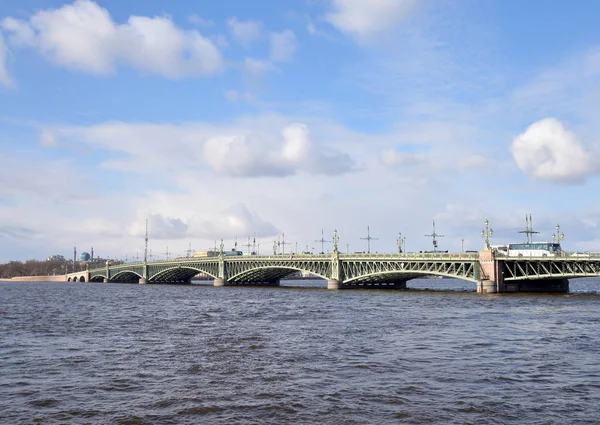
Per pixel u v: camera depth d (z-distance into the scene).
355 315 79.50
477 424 27.80
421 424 27.89
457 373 38.59
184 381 37.19
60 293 172.62
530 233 146.88
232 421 28.59
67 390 35.06
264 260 189.25
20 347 51.84
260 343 52.78
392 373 38.81
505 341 52.12
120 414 29.97
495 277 123.12
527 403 31.22
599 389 34.16
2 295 157.62
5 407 31.45
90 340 56.28
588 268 109.38
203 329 65.00
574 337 54.25
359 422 28.28
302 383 36.22
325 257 165.12
